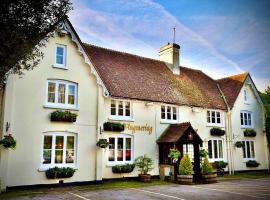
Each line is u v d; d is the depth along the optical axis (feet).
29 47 30.40
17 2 27.96
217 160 73.20
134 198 37.29
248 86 86.02
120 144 57.06
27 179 44.06
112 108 57.16
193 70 88.69
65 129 49.01
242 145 76.79
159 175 60.49
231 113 78.59
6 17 27.84
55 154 47.85
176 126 62.18
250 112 84.74
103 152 53.88
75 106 51.24
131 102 59.57
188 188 47.55
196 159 59.26
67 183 47.80
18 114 44.50
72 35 51.72
